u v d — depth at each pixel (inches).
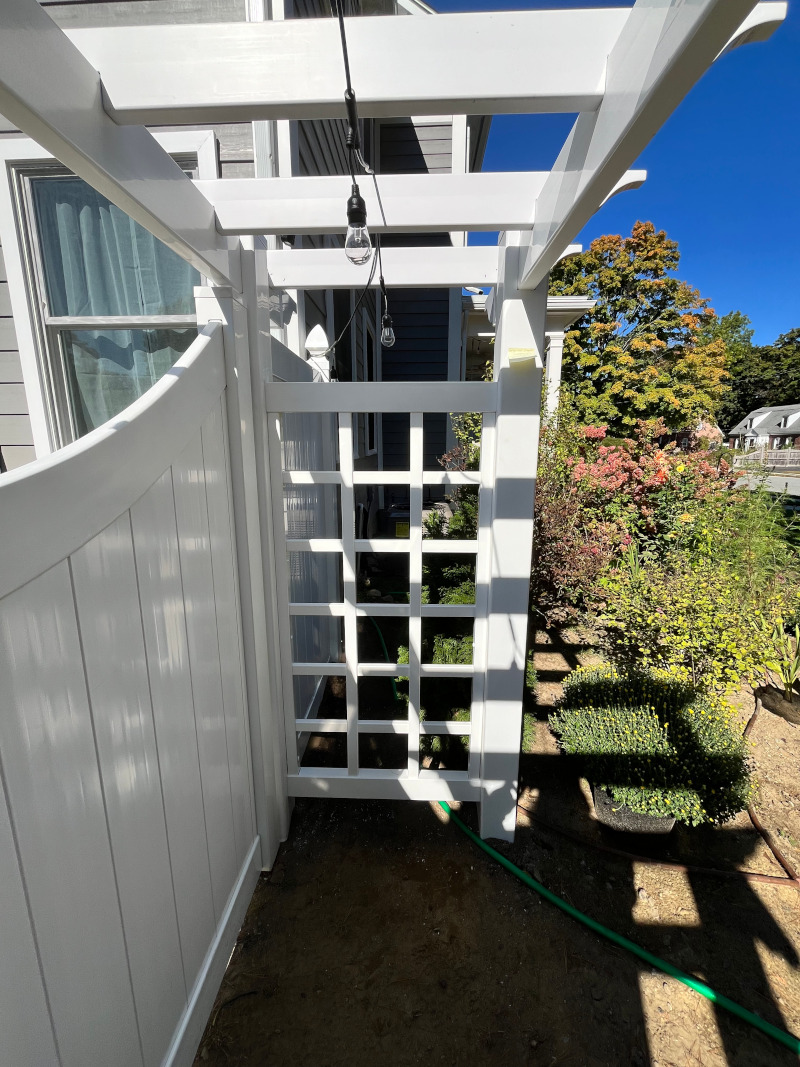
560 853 77.5
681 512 171.0
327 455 126.6
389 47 33.7
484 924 66.3
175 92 33.8
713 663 102.7
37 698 29.7
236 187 54.7
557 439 170.9
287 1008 56.5
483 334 218.2
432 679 104.0
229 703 63.7
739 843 79.7
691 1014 56.3
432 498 316.5
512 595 72.6
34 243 94.6
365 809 87.5
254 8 90.4
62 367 99.6
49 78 28.2
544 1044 53.4
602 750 77.5
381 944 63.6
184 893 50.3
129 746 39.9
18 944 27.9
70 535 32.7
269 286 74.1
